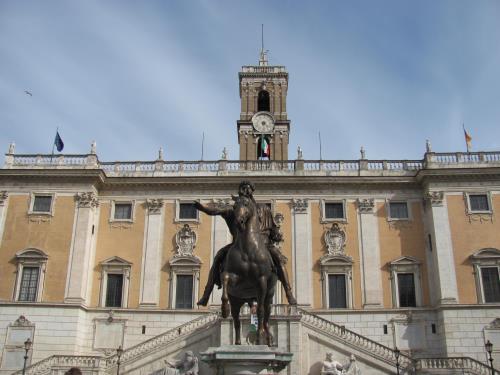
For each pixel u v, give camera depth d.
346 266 39.69
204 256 40.47
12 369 36.62
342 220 41.09
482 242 39.16
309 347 31.83
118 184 42.44
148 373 31.50
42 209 41.28
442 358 30.58
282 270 10.70
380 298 38.97
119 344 38.03
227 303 9.93
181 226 41.41
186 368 30.19
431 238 39.97
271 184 42.09
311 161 42.81
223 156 43.53
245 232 10.34
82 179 41.59
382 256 40.16
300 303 38.84
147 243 41.00
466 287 38.06
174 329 33.66
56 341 37.28
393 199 41.69
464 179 40.75
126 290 39.72
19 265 39.50
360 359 31.20
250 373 9.12
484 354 36.03
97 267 40.53
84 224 40.53
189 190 42.41
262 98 57.09
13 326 37.59
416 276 39.44
